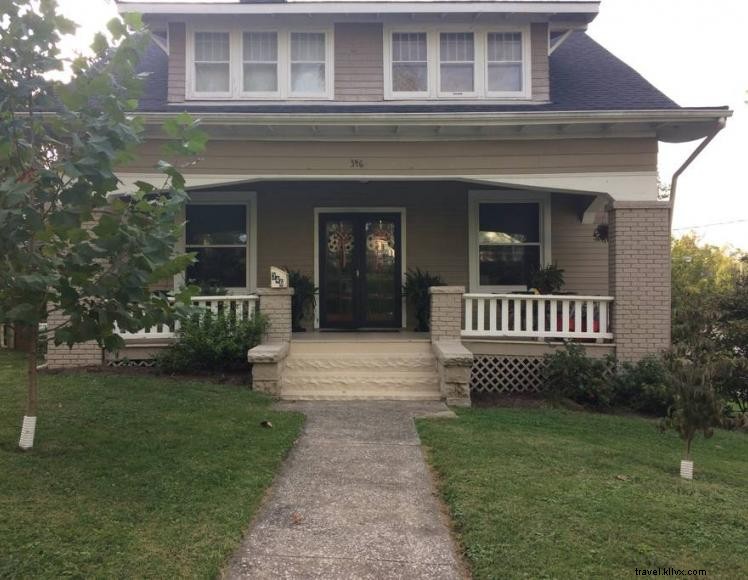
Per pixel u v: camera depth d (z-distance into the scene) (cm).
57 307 442
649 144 824
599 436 606
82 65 433
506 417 663
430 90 937
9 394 646
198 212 1082
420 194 1093
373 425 617
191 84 926
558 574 310
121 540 327
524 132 828
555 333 836
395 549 342
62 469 427
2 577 282
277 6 897
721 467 527
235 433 549
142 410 606
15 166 413
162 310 469
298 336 953
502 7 898
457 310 833
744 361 615
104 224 412
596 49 1126
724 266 2706
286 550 337
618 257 824
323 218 1098
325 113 801
